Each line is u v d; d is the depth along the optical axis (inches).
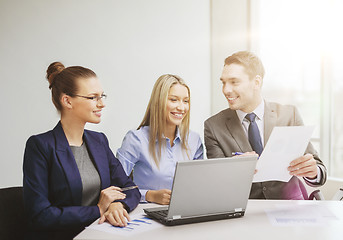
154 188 89.4
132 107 170.1
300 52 150.5
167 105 88.9
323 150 143.7
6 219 68.6
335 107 141.9
